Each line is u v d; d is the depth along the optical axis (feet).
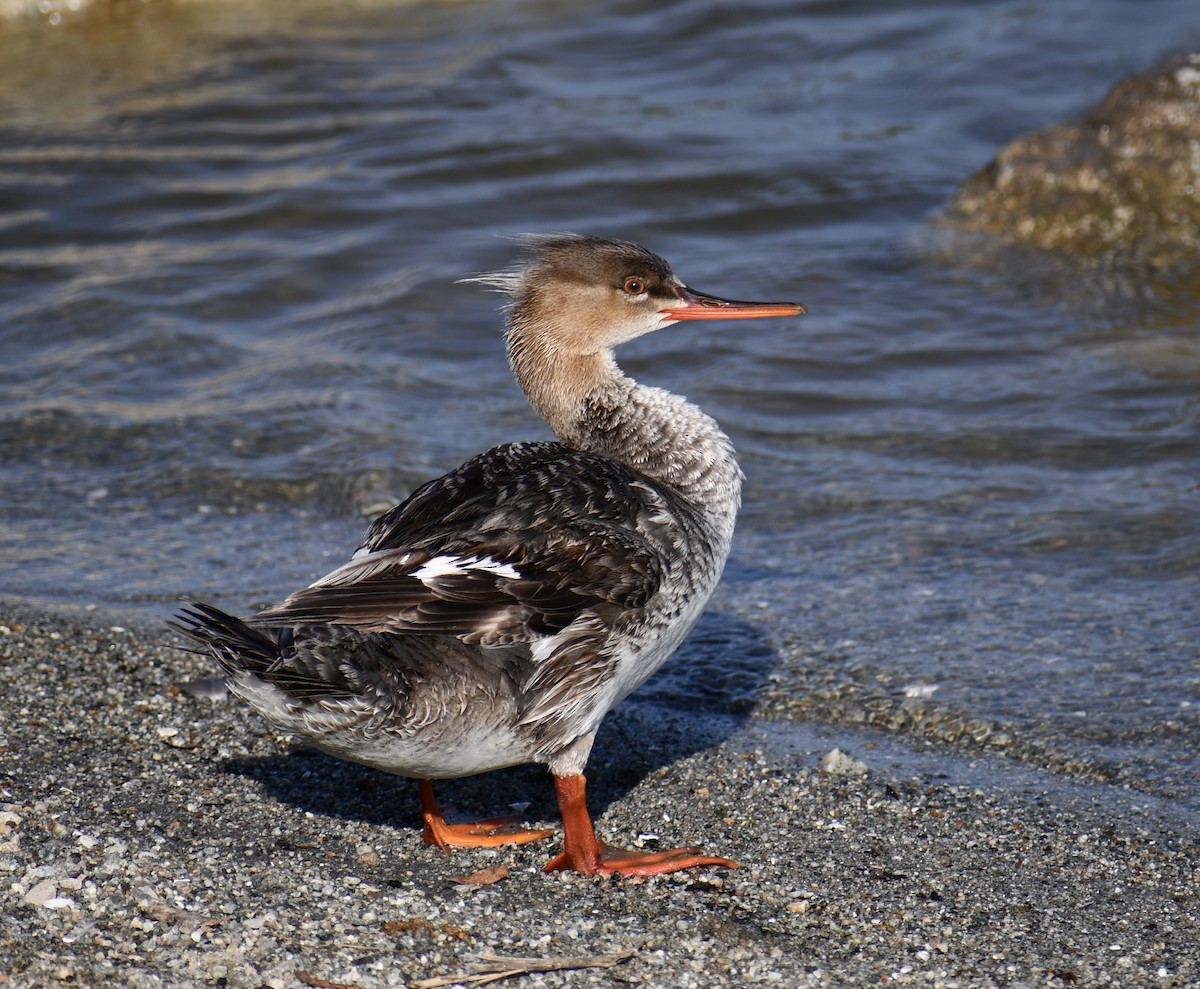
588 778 29.01
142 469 43.37
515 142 66.85
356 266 57.62
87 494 41.93
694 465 28.63
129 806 26.27
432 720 23.89
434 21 84.07
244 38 81.46
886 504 40.78
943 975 22.17
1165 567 36.68
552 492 25.95
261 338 52.49
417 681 23.68
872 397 47.50
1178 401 46.21
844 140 67.05
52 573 36.88
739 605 35.96
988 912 23.99
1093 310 53.36
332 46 80.69
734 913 23.93
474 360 51.03
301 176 64.85
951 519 39.78
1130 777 28.43
